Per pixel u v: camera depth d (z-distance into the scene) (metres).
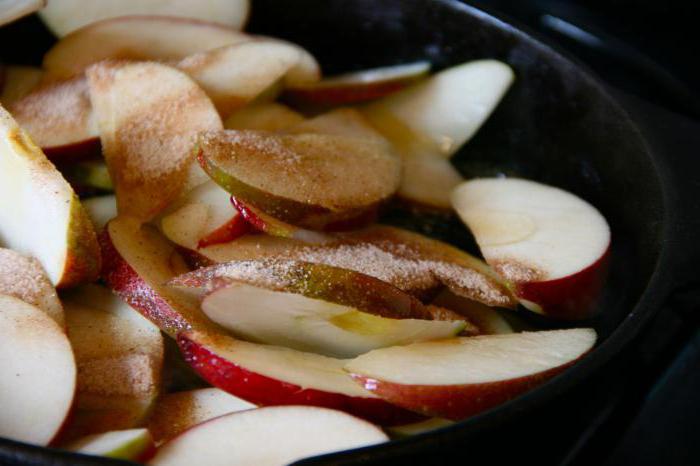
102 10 0.55
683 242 0.44
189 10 0.56
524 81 0.54
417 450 0.37
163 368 0.44
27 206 0.44
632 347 0.41
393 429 0.42
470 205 0.50
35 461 0.36
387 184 0.49
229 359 0.42
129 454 0.39
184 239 0.46
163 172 0.47
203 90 0.50
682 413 0.50
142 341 0.43
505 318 0.47
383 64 0.57
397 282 0.46
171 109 0.49
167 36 0.54
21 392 0.40
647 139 0.48
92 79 0.50
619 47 0.61
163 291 0.44
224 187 0.46
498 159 0.55
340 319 0.43
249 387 0.41
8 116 0.45
